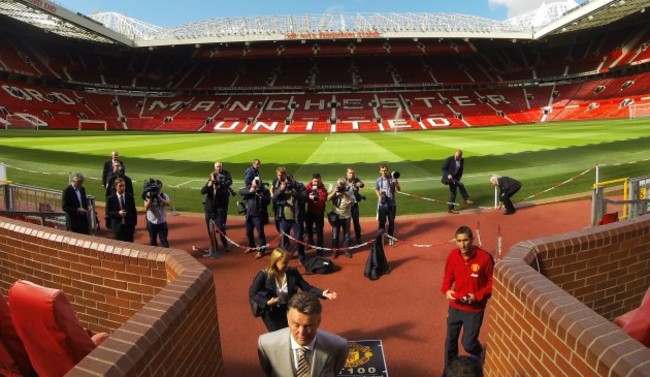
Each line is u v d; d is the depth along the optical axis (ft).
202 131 167.94
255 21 201.67
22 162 70.38
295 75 213.87
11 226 17.21
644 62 172.04
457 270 14.65
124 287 14.74
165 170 65.00
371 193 48.01
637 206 29.32
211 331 12.12
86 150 88.07
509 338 11.44
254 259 27.89
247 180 31.78
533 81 206.18
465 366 8.30
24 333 9.66
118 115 183.83
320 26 202.59
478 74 213.25
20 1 133.39
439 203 42.39
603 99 172.65
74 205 26.17
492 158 67.77
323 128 169.27
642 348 7.45
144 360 8.34
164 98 204.13
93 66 204.23
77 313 15.92
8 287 17.70
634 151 66.85
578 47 210.38
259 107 193.88
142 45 194.90
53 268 16.20
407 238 31.81
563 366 8.80
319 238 28.09
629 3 145.59
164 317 9.38
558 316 8.99
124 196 25.80
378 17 204.33
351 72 215.31
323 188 27.73
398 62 222.48
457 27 192.85
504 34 188.96
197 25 202.49
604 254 14.07
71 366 9.51
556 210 37.65
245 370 15.94
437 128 164.55
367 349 16.96
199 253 29.37
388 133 143.43
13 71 164.25
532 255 12.64
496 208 39.17
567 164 58.90
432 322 19.13
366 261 26.63
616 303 14.64
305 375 10.44
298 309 9.41
